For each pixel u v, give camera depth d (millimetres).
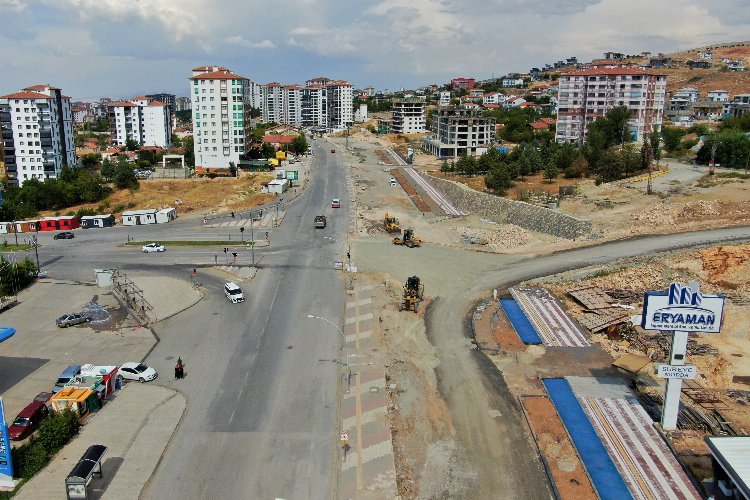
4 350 63000
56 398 48500
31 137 178000
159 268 93062
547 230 111312
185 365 58969
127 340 65312
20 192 149250
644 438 45688
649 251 84938
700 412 49062
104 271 84312
